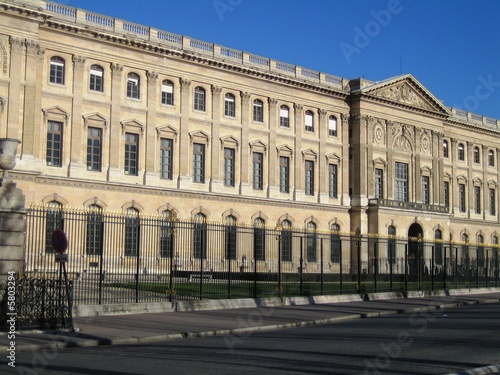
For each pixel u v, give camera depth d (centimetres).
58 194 5691
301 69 7725
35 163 5484
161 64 6450
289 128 7550
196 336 2398
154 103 6378
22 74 5450
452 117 9531
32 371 1559
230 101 7044
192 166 6662
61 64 5834
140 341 2222
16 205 2333
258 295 3869
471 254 9169
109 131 6066
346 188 8025
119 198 6072
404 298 4681
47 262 4459
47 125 5709
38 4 5534
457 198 9656
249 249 6131
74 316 2819
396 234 8069
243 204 7006
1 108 5334
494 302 4741
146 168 6284
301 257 4069
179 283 4266
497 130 10319
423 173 8838
